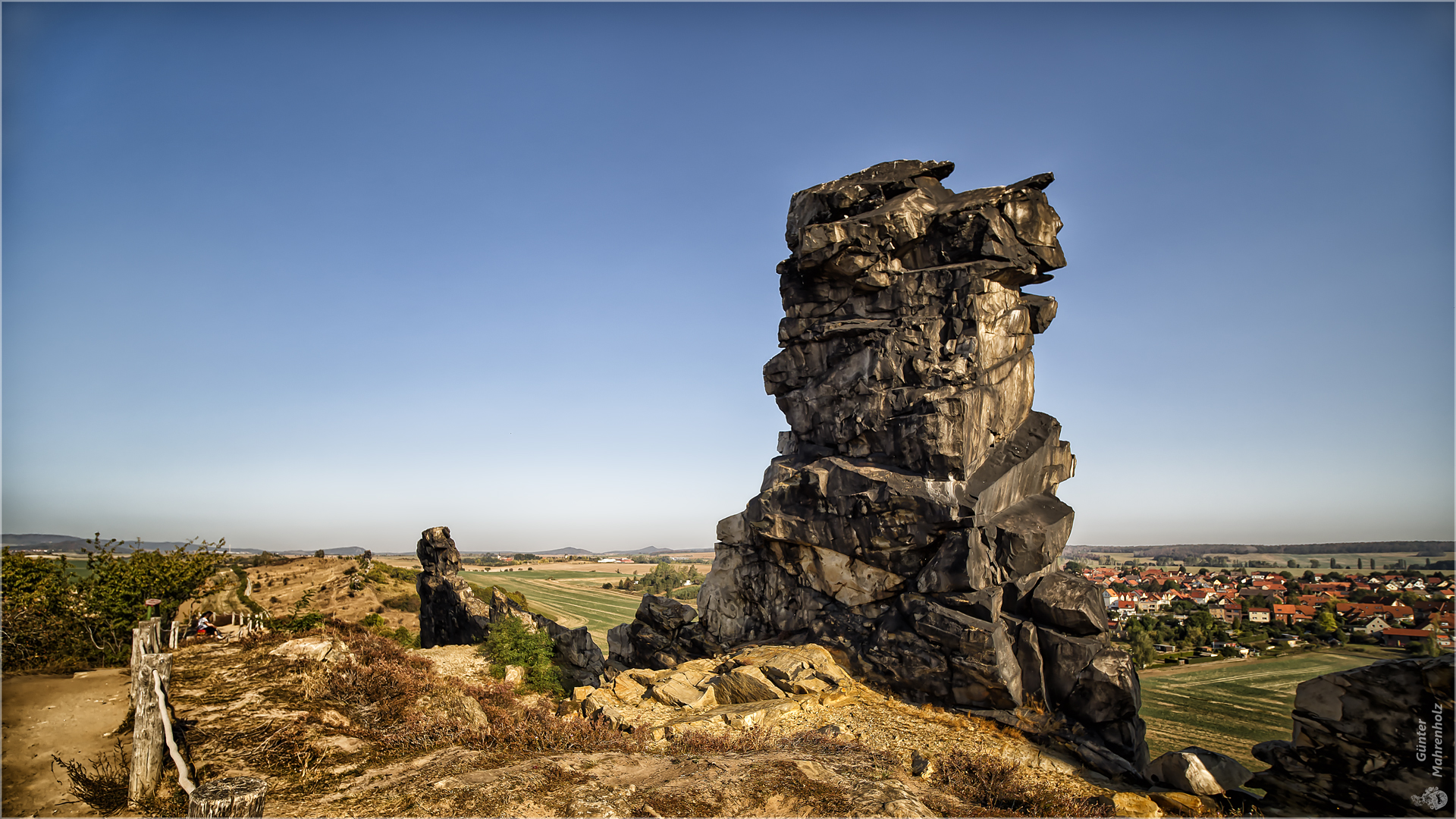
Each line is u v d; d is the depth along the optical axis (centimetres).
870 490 2073
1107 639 1839
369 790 1141
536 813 1064
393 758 1298
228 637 2262
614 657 2841
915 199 2259
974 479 2038
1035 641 1839
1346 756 1262
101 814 1030
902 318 2205
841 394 2308
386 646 2359
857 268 2252
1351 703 1263
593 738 1497
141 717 1088
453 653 2708
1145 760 1753
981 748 1578
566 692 2472
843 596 2194
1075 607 1822
